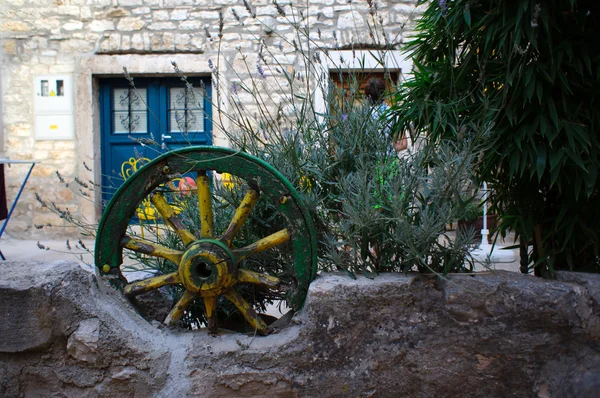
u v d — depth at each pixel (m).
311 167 1.87
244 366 1.59
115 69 5.64
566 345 1.58
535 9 1.49
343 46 5.18
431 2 2.10
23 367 1.58
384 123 2.04
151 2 5.58
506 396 1.59
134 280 1.85
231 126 2.45
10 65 5.74
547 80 1.70
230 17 5.48
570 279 1.67
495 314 1.57
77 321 1.56
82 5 5.64
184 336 1.69
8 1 5.68
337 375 1.58
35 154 5.78
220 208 1.91
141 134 5.89
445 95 1.97
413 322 1.59
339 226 1.79
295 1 5.34
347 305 1.57
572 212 1.80
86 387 1.58
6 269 1.62
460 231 1.73
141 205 2.07
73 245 5.36
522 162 1.68
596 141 1.66
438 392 1.59
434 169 1.67
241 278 1.69
